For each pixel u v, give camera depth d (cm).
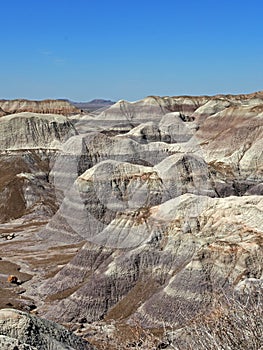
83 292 3631
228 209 3972
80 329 3241
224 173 7800
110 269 3719
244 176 7988
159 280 3547
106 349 2622
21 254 5450
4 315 1404
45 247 5716
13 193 7638
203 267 3256
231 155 8544
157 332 2841
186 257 3631
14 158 8662
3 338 1141
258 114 9431
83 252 4247
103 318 3412
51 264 4994
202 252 3372
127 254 3819
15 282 4466
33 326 1401
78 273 4119
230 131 9250
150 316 3078
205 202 4159
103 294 3572
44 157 9038
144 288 3531
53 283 4175
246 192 7325
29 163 8600
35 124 10006
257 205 3916
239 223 3788
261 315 954
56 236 5959
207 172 6619
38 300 4000
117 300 3553
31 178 7969
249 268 3200
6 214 7338
